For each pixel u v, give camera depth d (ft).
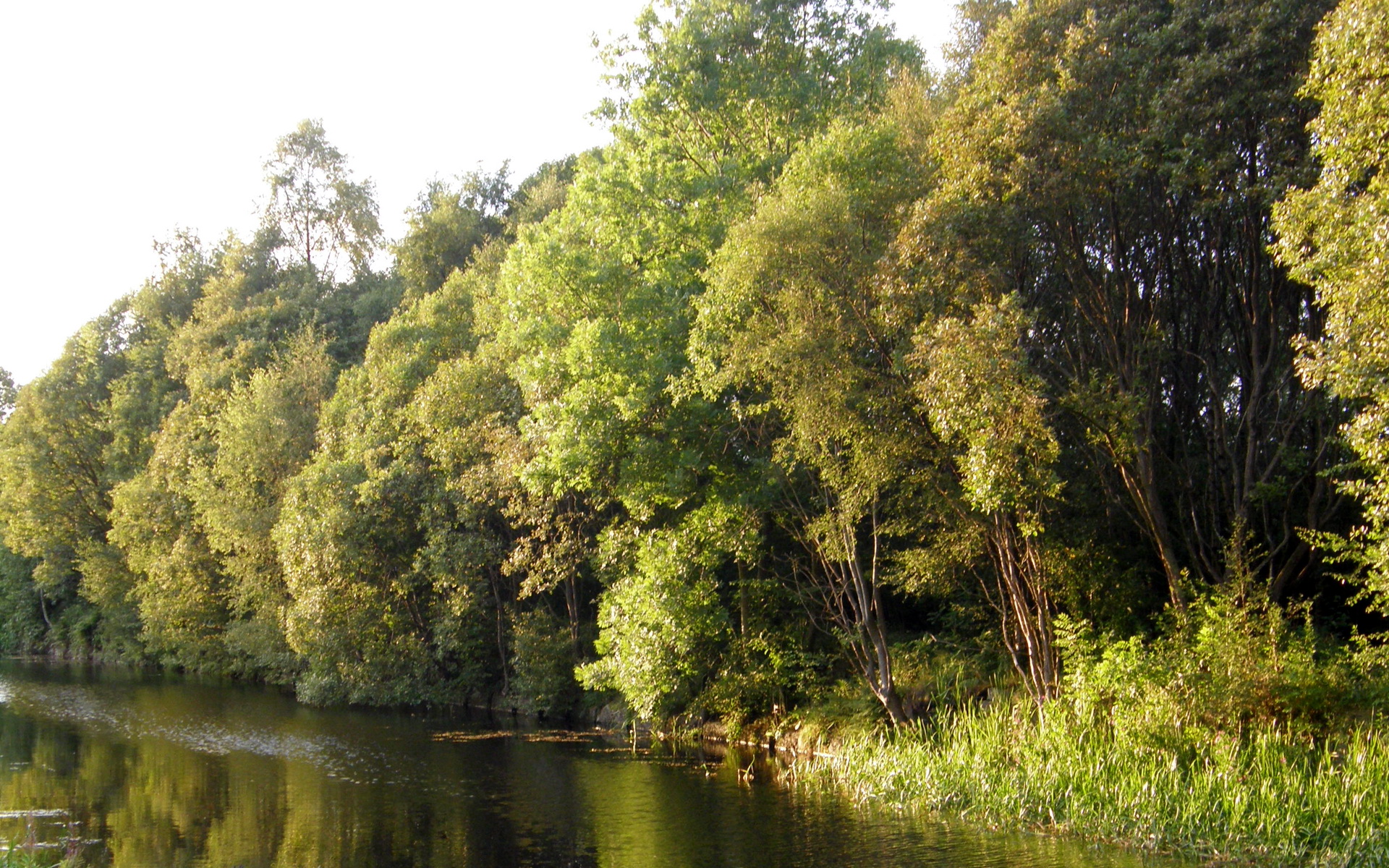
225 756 89.86
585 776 78.07
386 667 127.24
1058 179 59.16
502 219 191.31
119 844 60.08
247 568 153.17
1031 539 66.64
